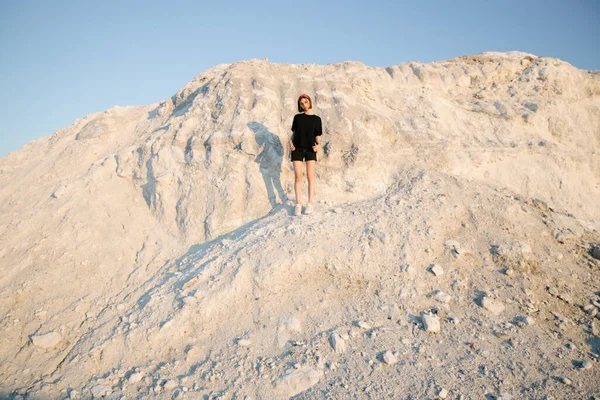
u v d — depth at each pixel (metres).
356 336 4.06
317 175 6.40
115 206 6.75
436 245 5.16
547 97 8.63
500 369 3.63
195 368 3.85
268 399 3.45
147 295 4.93
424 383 3.47
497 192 6.39
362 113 7.23
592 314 4.41
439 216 5.51
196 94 8.48
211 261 5.05
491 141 7.60
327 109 7.22
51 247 5.86
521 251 5.05
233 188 6.27
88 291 5.31
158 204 6.62
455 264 4.96
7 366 4.18
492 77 8.87
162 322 4.34
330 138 6.69
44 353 4.36
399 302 4.49
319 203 5.97
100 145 8.34
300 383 3.54
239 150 6.60
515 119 8.06
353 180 6.31
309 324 4.24
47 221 6.36
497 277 4.82
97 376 3.95
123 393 3.66
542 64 8.95
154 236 6.27
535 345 3.94
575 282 4.89
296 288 4.64
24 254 5.73
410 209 5.61
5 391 3.87
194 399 3.47
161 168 6.84
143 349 4.16
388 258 4.93
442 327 4.18
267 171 6.51
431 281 4.76
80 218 6.40
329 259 4.83
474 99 8.52
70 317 4.86
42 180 7.64
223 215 6.09
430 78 8.63
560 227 5.71
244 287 4.61
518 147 7.56
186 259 5.52
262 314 4.37
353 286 4.67
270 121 6.95
